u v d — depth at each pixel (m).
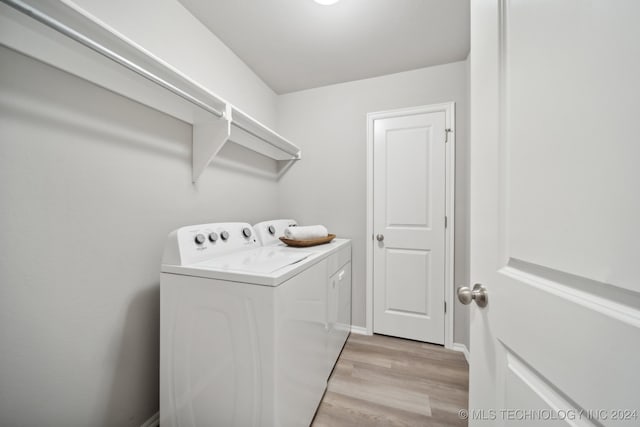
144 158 1.18
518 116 0.51
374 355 1.85
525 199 0.49
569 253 0.39
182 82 1.09
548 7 0.43
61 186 0.88
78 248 0.93
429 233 2.05
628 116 0.31
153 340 1.22
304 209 2.41
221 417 0.97
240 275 0.95
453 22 1.55
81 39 0.70
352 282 2.26
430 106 2.03
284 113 2.46
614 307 0.32
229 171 1.79
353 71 2.10
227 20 1.51
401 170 2.12
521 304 0.49
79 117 0.93
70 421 0.91
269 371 0.90
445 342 1.99
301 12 1.45
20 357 0.79
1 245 0.75
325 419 1.26
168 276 1.06
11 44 0.74
